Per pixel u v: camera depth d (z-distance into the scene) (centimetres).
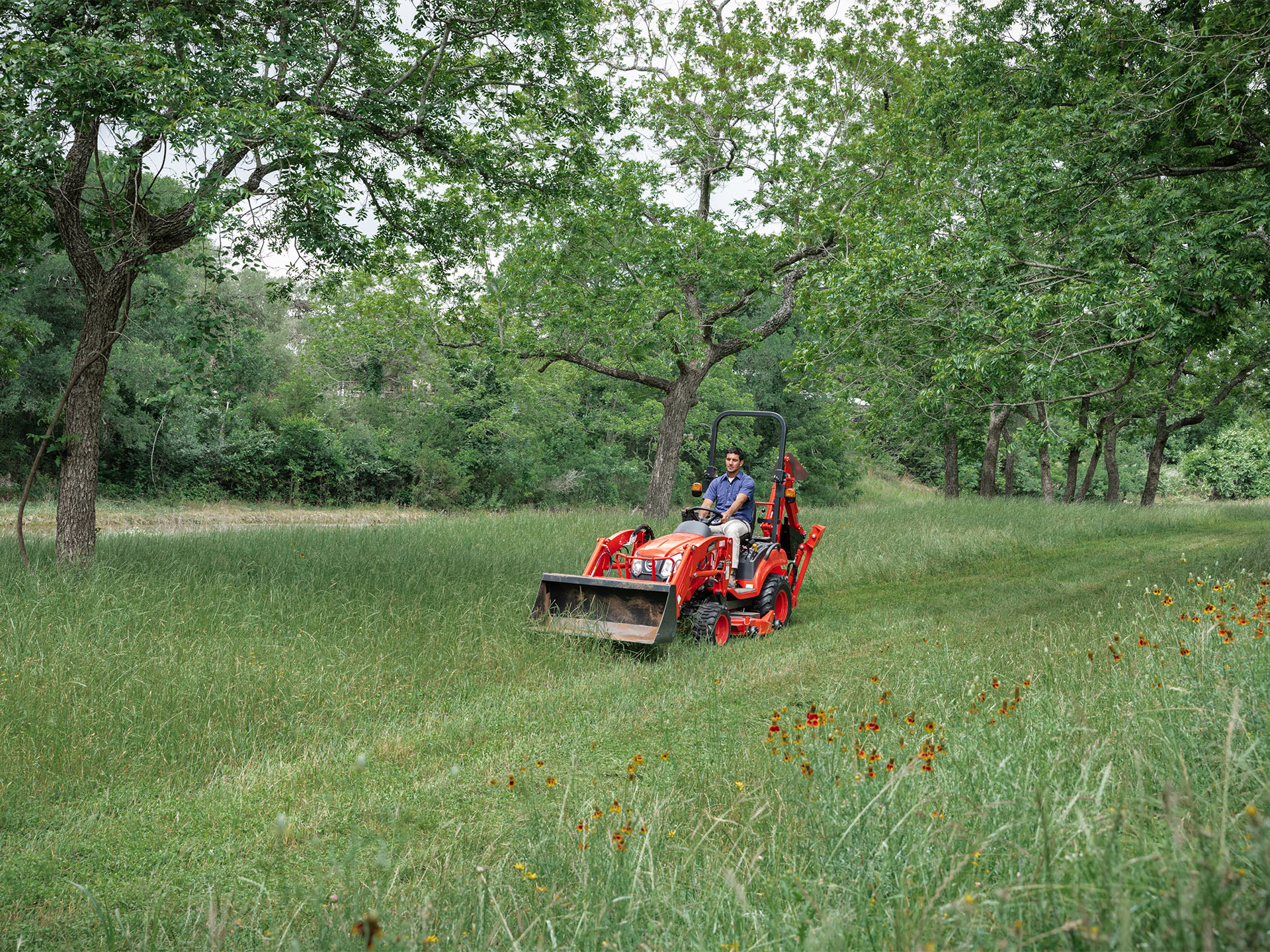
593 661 752
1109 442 3244
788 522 1025
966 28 1199
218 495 2872
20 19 805
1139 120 977
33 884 354
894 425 2558
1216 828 257
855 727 498
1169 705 439
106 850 388
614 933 262
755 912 254
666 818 370
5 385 2281
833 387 1878
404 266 1656
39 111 764
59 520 934
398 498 3331
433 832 403
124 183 968
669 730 558
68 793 448
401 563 1059
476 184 1281
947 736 447
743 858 306
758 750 490
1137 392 2409
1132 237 991
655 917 280
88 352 947
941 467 5941
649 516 1927
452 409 3503
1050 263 1095
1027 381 995
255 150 877
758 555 941
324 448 3136
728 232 1800
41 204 949
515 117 1157
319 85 963
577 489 3716
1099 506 2577
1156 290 918
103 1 823
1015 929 215
